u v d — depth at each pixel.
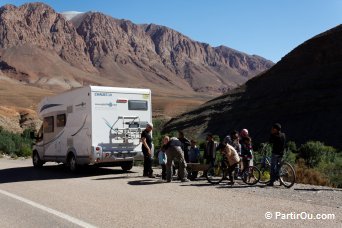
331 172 20.22
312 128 48.81
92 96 15.63
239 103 63.84
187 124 66.12
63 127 17.53
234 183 12.87
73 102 16.77
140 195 10.59
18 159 26.78
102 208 8.92
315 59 63.78
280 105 55.94
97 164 16.61
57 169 18.92
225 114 62.06
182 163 13.39
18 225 7.59
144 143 14.86
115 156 15.90
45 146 18.95
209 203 9.37
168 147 13.36
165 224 7.40
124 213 8.36
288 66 67.12
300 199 9.91
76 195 10.80
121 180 13.94
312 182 15.60
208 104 71.69
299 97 55.41
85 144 15.94
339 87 53.47
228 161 12.55
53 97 18.36
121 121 16.17
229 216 8.00
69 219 7.92
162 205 9.16
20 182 14.02
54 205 9.43
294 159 23.89
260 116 56.66
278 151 12.14
